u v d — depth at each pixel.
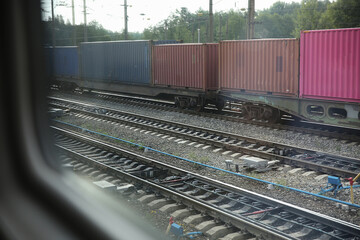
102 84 28.53
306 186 8.92
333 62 14.67
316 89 15.40
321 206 7.71
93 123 18.14
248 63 18.03
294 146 12.27
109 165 10.74
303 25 54.06
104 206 2.08
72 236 1.78
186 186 8.72
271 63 17.00
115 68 27.09
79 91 32.16
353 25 44.50
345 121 14.61
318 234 6.20
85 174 9.99
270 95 17.17
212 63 20.55
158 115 20.42
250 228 6.21
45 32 2.55
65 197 2.04
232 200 7.70
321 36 14.97
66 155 11.66
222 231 6.34
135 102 24.33
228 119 18.38
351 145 13.07
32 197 2.03
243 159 11.22
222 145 12.79
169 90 23.02
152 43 23.84
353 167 10.35
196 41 74.31
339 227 6.20
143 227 2.07
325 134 14.39
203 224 6.58
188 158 11.66
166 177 9.70
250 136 14.98
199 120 18.58
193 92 21.25
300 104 16.22
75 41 36.91
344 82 14.40
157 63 23.61
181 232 6.21
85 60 29.98
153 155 12.26
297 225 6.50
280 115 17.58
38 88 2.48
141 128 16.52
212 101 21.48
